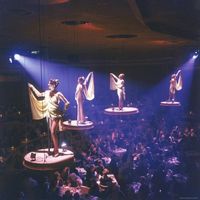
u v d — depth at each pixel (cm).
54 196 1069
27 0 977
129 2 951
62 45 2020
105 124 1939
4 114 2180
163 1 1055
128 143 1585
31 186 1088
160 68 2753
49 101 855
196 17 1260
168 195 1162
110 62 2808
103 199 1112
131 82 2819
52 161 802
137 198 1120
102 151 1508
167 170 1278
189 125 2050
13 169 1354
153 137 1669
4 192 1218
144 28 1434
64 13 1135
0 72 2477
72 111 2425
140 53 2578
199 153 1556
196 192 1235
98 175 1193
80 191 1080
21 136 1791
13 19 1218
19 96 2561
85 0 972
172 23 1361
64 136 1565
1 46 2036
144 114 2348
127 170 1241
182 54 2586
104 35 1642
